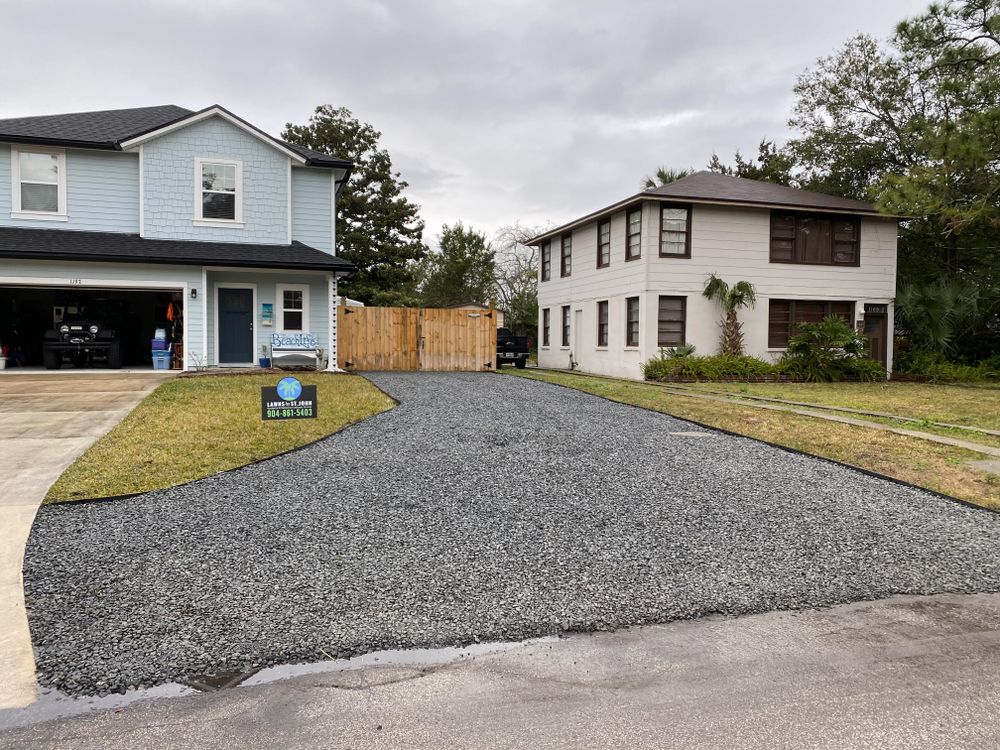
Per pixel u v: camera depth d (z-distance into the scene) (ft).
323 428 26.45
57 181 49.29
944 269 73.15
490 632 10.61
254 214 52.54
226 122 51.44
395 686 8.95
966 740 7.72
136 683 8.92
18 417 27.84
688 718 8.20
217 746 7.53
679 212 59.41
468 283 145.07
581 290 71.87
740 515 16.94
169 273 48.24
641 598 12.01
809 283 62.95
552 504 17.44
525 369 71.56
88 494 17.28
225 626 10.59
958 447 25.57
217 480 18.88
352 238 110.52
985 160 43.93
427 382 46.80
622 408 35.86
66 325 48.96
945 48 53.42
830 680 9.21
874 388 52.44
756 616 11.42
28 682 8.87
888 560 14.17
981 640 10.57
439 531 15.23
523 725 8.02
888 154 80.33
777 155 118.21
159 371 48.29
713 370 56.65
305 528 15.20
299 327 53.11
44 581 12.16
